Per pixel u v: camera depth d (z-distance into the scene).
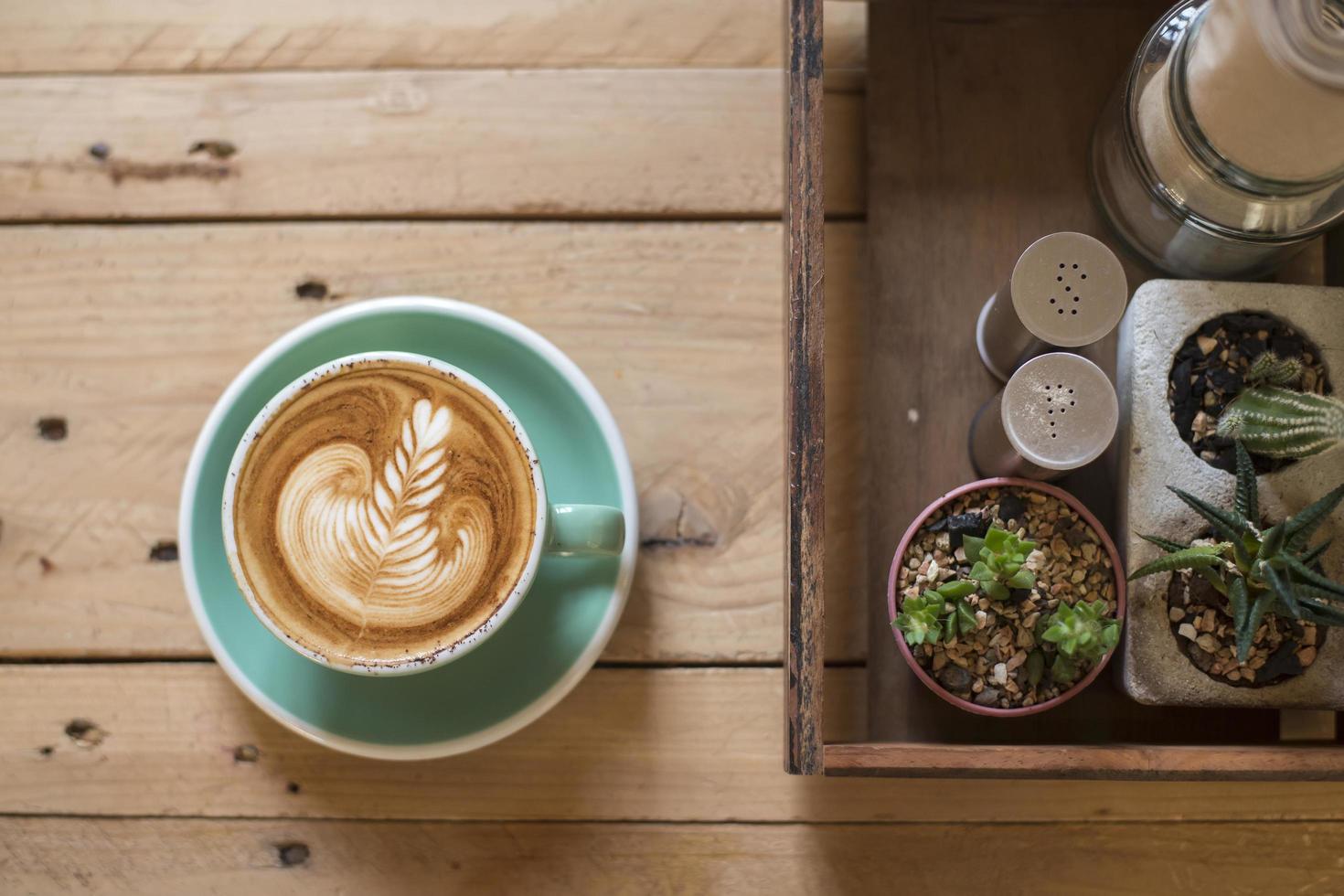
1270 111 0.53
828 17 0.76
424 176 0.77
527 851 0.75
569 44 0.77
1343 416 0.57
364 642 0.62
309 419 0.63
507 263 0.77
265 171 0.77
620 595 0.67
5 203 0.77
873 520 0.69
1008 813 0.75
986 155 0.70
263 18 0.78
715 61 0.77
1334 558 0.62
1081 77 0.71
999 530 0.59
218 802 0.75
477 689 0.67
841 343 0.74
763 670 0.75
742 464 0.76
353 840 0.75
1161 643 0.62
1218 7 0.54
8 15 0.78
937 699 0.68
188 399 0.76
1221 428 0.62
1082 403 0.59
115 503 0.76
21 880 0.75
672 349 0.76
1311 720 0.69
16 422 0.76
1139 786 0.75
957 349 0.70
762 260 0.77
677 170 0.77
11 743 0.75
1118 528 0.64
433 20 0.78
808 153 0.60
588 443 0.69
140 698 0.75
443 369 0.63
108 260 0.77
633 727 0.75
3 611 0.75
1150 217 0.65
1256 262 0.65
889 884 0.74
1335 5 0.53
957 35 0.71
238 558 0.61
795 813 0.75
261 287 0.77
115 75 0.78
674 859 0.75
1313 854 0.74
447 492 0.63
